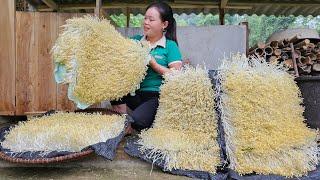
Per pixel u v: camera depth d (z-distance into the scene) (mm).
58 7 5863
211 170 2039
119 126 2283
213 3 5820
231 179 2000
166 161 2098
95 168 2199
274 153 2055
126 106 2775
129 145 2293
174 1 5742
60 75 2365
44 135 2029
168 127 2287
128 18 5957
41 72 3449
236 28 3848
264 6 6008
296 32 4270
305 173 2045
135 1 5746
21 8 4320
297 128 2277
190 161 2074
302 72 3545
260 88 2160
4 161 2201
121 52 2367
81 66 2307
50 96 3461
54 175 2088
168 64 2711
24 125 2230
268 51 3615
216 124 2182
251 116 2117
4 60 3410
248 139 2062
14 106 3436
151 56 2561
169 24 2768
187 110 2215
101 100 2352
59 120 2316
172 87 2270
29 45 3426
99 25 2365
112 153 2061
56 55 2336
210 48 3863
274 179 1991
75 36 2326
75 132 2051
